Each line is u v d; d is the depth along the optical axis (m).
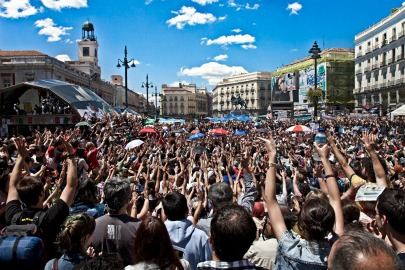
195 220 4.95
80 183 5.08
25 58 50.91
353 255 1.63
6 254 2.86
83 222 3.16
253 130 29.59
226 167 10.83
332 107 77.06
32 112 27.12
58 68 52.56
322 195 3.83
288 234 2.88
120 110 34.28
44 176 7.21
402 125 29.88
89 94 26.05
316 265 2.62
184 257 3.79
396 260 1.61
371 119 39.06
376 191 3.33
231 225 2.50
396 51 55.81
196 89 185.12
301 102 86.50
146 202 5.10
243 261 2.55
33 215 3.69
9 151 9.24
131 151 14.34
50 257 3.45
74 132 6.04
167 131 29.69
